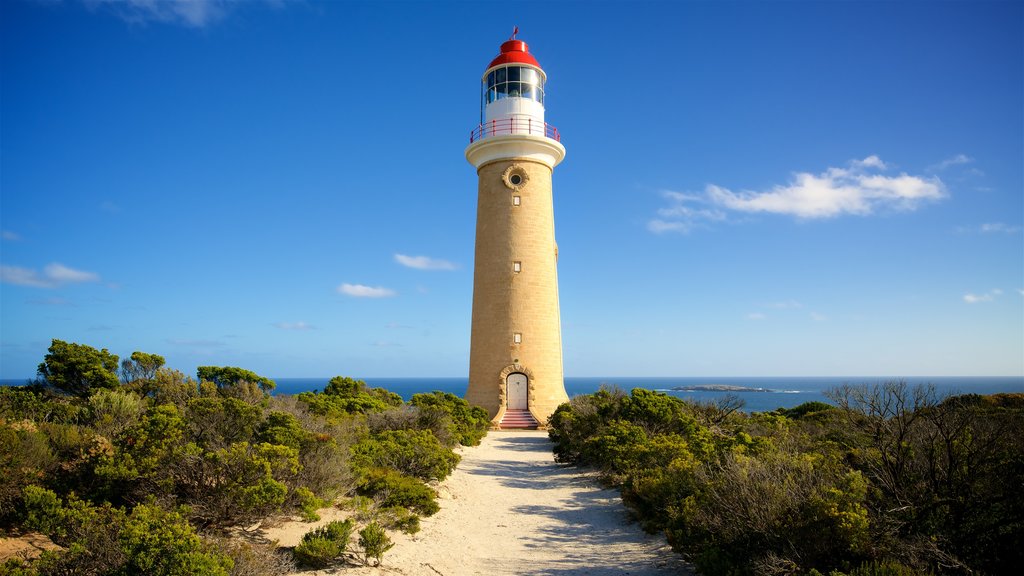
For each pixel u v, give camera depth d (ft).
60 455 39.40
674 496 46.70
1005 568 29.76
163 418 40.65
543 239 135.64
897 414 43.11
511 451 95.96
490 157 137.08
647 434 75.51
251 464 39.17
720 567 34.12
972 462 36.35
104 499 35.81
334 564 36.50
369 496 52.01
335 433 60.59
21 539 32.07
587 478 71.97
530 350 130.82
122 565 26.68
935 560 30.68
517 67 138.62
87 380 73.72
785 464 41.01
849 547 31.42
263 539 38.50
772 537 33.68
